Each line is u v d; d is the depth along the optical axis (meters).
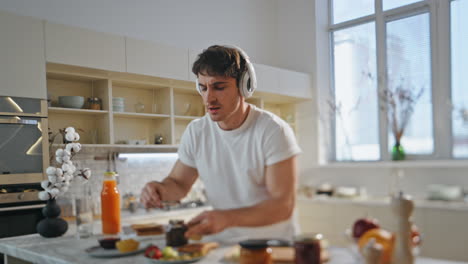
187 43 4.27
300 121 5.15
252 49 4.76
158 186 1.79
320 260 1.04
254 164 1.68
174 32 4.18
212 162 1.78
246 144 1.67
